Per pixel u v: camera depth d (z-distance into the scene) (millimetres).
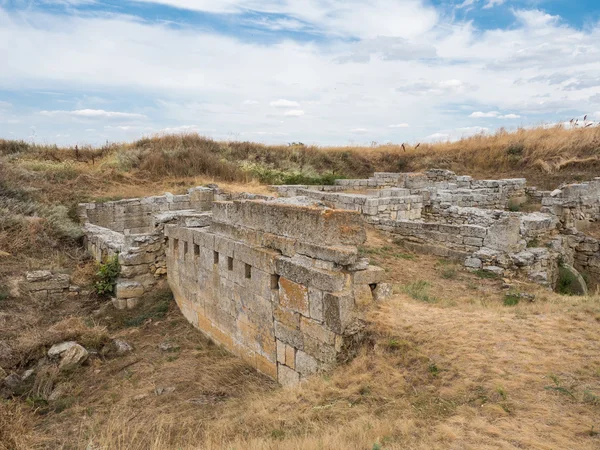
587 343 6199
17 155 24031
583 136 28328
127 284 11664
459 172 30000
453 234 14016
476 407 5012
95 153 26766
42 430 6848
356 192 21859
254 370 8375
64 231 15141
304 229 7270
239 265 8656
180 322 10953
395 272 12258
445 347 6246
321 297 6668
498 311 7887
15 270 12250
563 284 13984
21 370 8695
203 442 5848
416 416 5023
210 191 19969
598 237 16500
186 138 29172
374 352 6367
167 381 8211
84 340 9438
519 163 28859
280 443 5008
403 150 34281
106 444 5941
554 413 4711
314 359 6859
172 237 11672
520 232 13789
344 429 5012
